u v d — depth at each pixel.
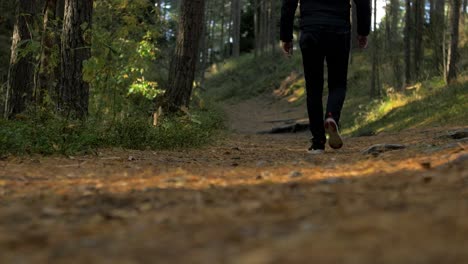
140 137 6.09
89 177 3.39
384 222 1.43
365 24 5.27
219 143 8.31
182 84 10.40
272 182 2.88
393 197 2.01
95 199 2.48
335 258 1.07
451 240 1.17
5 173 3.51
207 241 1.42
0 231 1.75
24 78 8.50
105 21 10.42
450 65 14.20
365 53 29.17
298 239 1.29
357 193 2.23
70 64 6.53
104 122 6.46
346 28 5.21
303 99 28.59
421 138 8.27
